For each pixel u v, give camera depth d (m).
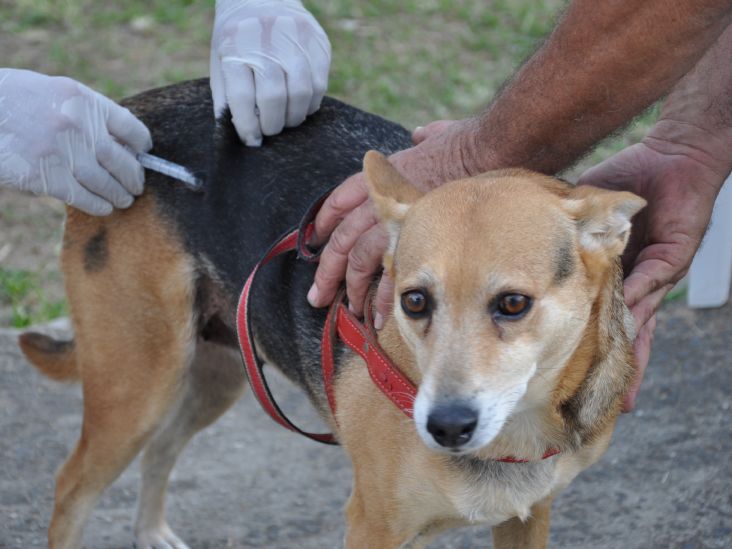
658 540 1.64
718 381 1.85
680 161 1.48
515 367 1.31
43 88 1.51
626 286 1.43
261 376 1.49
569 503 1.69
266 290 1.51
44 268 2.10
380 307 1.40
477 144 1.41
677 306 1.98
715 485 1.70
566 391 1.38
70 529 1.60
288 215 1.50
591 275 1.35
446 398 1.29
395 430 1.39
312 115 1.56
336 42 2.84
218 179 1.53
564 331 1.34
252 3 1.57
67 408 1.86
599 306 1.37
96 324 1.57
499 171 1.39
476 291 1.31
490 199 1.33
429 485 1.39
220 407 1.65
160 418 1.58
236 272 1.53
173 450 1.65
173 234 1.55
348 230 1.41
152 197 1.55
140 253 1.55
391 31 2.92
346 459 1.78
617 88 1.35
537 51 1.39
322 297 1.45
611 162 1.50
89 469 1.59
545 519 1.48
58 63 2.72
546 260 1.32
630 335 1.41
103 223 1.56
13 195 2.33
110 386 1.57
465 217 1.32
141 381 1.57
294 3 1.58
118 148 1.52
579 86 1.36
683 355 1.89
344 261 1.42
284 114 1.53
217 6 1.61
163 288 1.55
